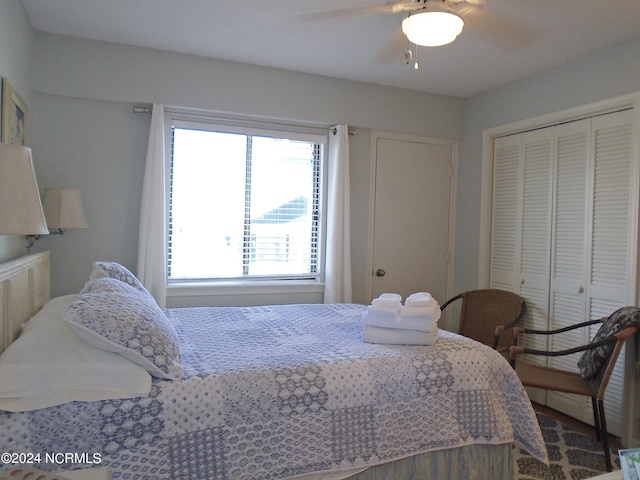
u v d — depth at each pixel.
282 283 3.38
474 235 3.76
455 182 3.95
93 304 1.47
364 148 3.61
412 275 3.82
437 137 3.84
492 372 1.89
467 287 3.83
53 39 2.70
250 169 3.33
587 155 2.88
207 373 1.53
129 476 1.33
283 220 3.46
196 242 3.21
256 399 1.50
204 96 3.02
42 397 1.30
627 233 2.62
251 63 3.11
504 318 3.37
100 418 1.33
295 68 3.19
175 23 2.50
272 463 1.49
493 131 3.57
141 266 2.87
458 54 2.83
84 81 2.77
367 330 2.01
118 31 2.63
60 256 2.82
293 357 1.74
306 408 1.55
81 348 1.39
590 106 2.80
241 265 3.33
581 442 2.58
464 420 1.78
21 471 1.22
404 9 2.11
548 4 2.14
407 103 3.64
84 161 2.86
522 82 3.31
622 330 2.29
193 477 1.39
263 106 3.17
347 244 3.47
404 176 3.76
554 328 3.09
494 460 1.84
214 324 2.29
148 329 1.49
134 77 2.86
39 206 1.34
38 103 2.74
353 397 1.63
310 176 3.54
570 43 2.62
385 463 1.66
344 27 2.50
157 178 2.91
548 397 3.12
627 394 2.48
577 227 2.94
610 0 2.10
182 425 1.40
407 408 1.71
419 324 1.96
